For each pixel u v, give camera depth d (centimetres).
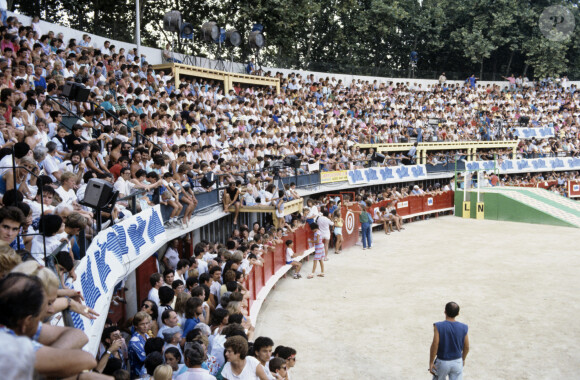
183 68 2738
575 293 1662
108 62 2091
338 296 1675
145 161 1301
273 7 3747
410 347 1253
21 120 1120
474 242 2528
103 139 1326
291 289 1761
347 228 2433
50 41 1909
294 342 1289
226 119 2478
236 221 1809
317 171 2631
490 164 3706
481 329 1366
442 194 3431
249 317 1240
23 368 202
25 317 258
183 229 1359
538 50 5250
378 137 3519
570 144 4347
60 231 639
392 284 1805
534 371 1116
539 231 2834
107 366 681
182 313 916
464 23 5500
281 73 3619
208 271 1212
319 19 4844
